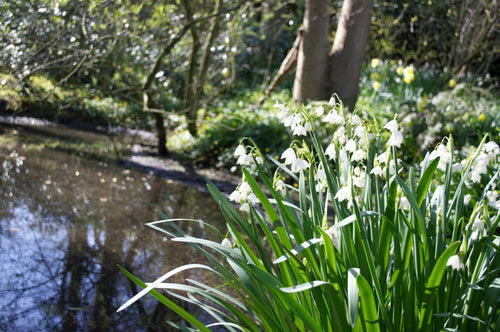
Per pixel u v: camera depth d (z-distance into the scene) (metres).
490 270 1.76
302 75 7.05
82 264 3.57
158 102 8.20
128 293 3.24
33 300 3.01
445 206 1.74
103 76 6.64
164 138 7.40
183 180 6.20
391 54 11.94
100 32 5.97
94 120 9.30
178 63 8.04
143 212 4.81
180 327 1.84
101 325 2.82
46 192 5.10
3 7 4.89
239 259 1.78
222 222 4.73
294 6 12.98
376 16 11.61
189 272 3.59
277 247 1.79
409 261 1.68
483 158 1.79
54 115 8.98
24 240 3.88
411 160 6.06
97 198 5.09
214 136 7.39
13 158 6.32
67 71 6.43
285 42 12.55
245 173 1.70
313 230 1.81
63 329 2.74
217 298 1.73
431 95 8.33
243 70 12.11
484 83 10.05
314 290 1.69
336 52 6.96
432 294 1.60
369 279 1.69
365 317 1.54
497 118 6.37
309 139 6.12
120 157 7.03
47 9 5.14
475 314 1.70
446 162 1.85
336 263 1.67
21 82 5.56
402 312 1.76
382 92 8.80
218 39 7.75
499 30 9.46
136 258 3.76
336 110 1.87
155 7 6.27
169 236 4.26
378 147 1.92
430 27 11.21
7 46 5.05
